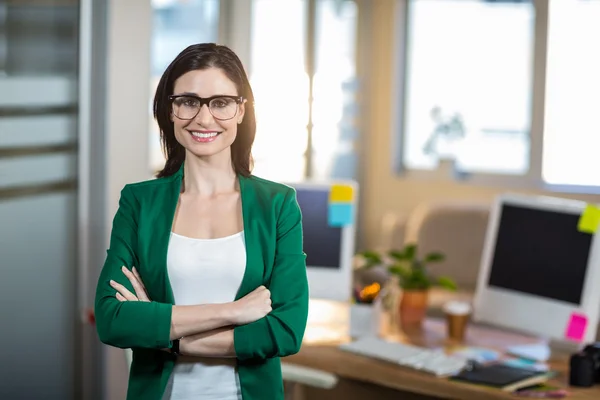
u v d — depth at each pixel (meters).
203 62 1.77
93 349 3.56
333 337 2.96
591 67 5.71
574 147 5.80
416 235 4.75
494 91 6.05
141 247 1.79
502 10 5.97
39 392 3.37
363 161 6.37
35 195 3.28
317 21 5.68
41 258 3.34
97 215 3.53
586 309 2.72
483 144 6.12
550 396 2.40
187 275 1.77
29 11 3.16
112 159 3.53
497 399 2.40
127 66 3.57
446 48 6.20
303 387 3.12
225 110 1.77
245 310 1.74
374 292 3.01
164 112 1.82
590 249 2.73
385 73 6.31
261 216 1.81
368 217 6.43
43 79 3.26
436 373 2.56
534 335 2.89
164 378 1.76
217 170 1.83
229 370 1.79
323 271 3.11
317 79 5.75
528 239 2.91
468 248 4.61
